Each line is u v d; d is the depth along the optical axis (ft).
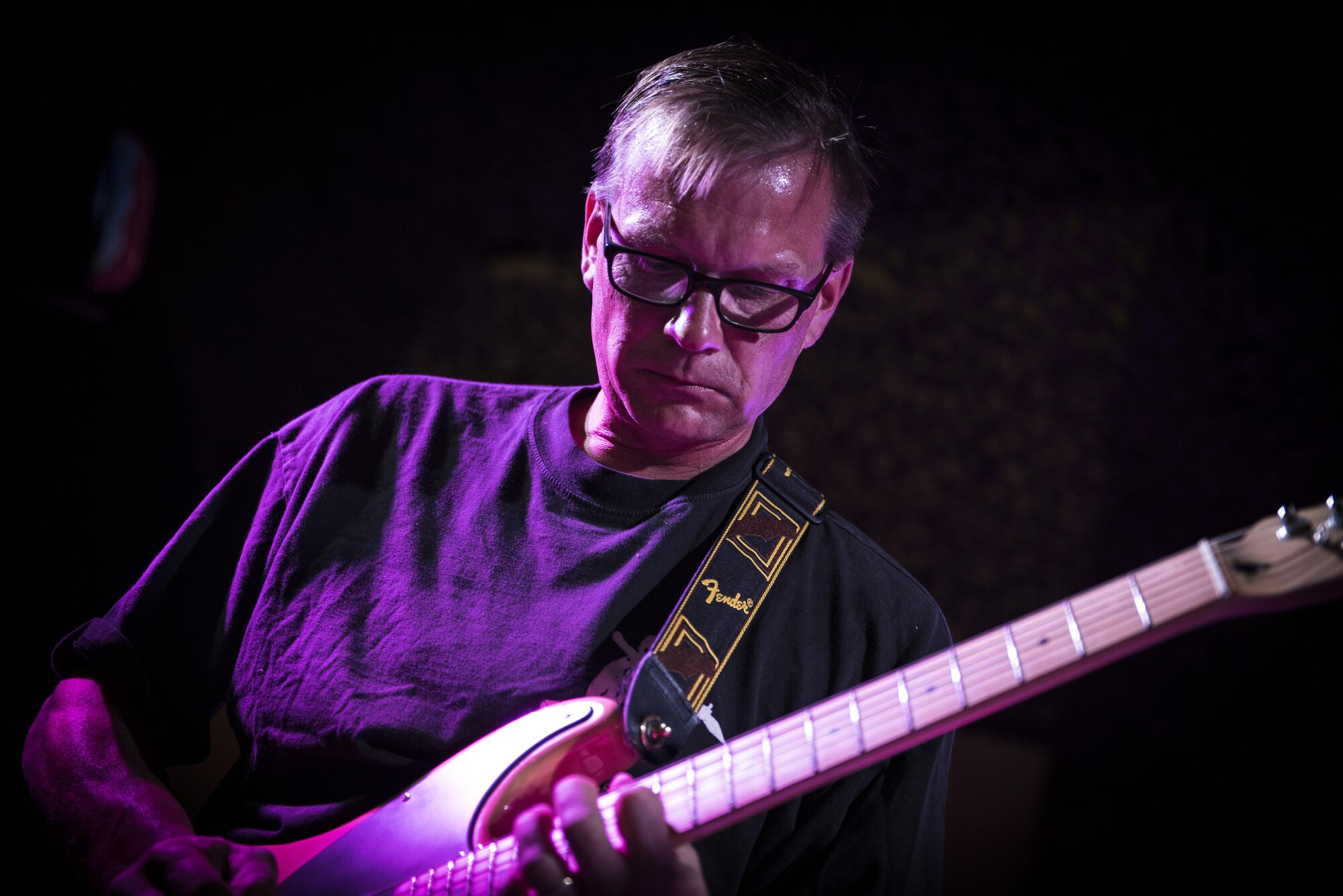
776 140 2.77
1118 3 9.05
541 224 9.92
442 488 3.29
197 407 9.42
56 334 6.64
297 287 9.82
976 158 9.51
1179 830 8.80
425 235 9.93
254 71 9.64
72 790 3.03
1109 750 9.05
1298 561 1.97
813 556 3.08
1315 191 8.86
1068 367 9.43
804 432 9.83
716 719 2.84
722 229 2.74
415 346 9.95
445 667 2.94
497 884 2.50
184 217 9.55
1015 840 8.63
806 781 2.28
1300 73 8.72
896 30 9.45
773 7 9.53
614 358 2.93
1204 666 9.00
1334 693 8.72
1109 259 9.34
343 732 2.91
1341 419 8.98
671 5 9.61
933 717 2.19
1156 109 9.13
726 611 2.93
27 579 6.83
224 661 3.37
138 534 8.29
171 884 2.51
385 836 2.72
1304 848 8.59
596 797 2.29
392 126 9.82
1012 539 9.48
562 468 3.15
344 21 9.68
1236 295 9.14
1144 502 9.33
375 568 3.17
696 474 3.12
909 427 9.67
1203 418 9.24
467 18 9.71
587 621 2.93
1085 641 2.08
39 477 6.89
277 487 3.45
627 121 3.03
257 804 3.03
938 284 9.62
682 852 2.37
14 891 3.80
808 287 2.91
